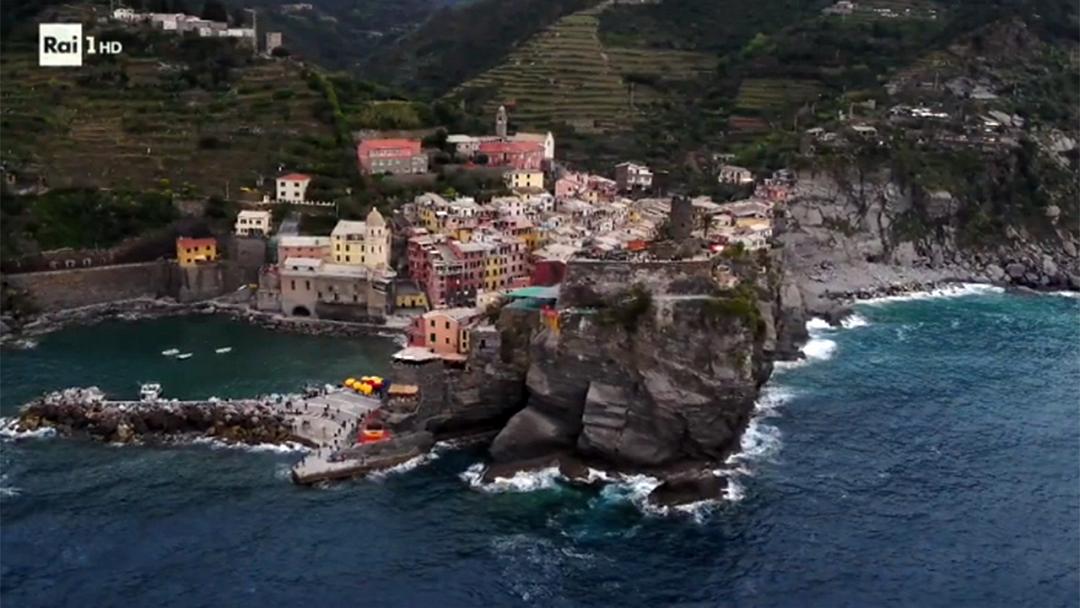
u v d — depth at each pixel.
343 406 188.25
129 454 172.75
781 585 135.00
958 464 173.25
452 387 181.50
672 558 141.38
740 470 168.88
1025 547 145.75
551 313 173.88
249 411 184.38
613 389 167.62
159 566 136.38
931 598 132.38
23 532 144.38
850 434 185.38
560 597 131.50
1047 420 194.75
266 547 141.75
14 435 179.62
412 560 139.50
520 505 156.25
